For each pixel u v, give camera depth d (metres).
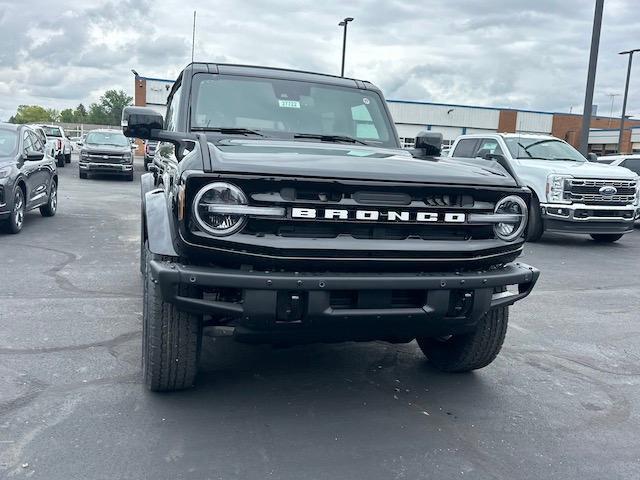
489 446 3.62
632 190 11.79
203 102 4.84
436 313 3.62
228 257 3.34
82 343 5.07
